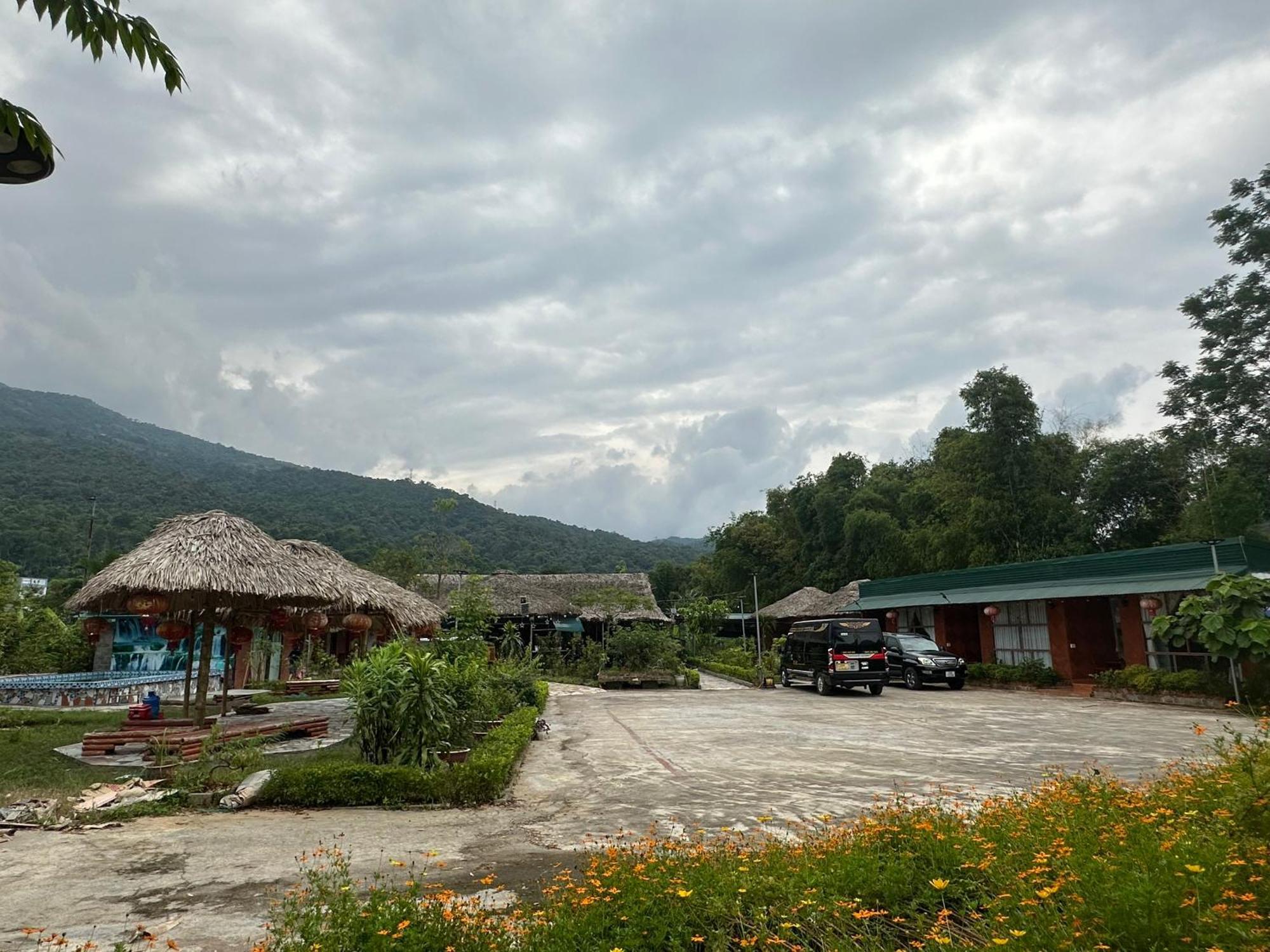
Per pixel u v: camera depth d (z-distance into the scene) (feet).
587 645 108.27
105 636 82.17
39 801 26.32
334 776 27.14
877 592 104.47
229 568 40.93
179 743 33.58
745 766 33.91
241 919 15.40
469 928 11.46
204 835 22.74
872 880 13.29
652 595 137.39
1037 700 65.00
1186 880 11.04
